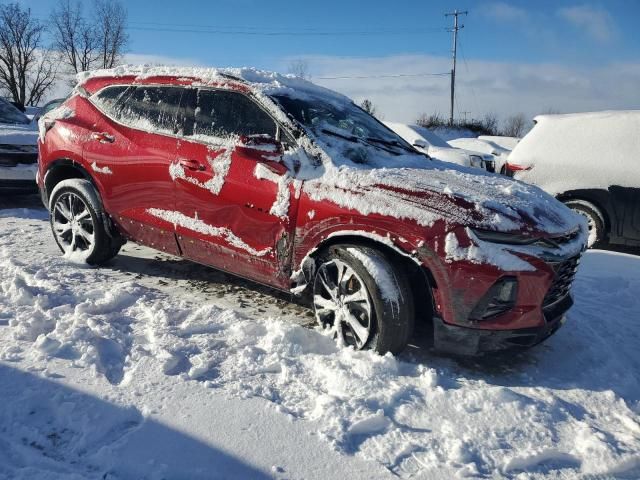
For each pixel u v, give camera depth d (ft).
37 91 167.94
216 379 9.28
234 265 12.33
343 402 8.71
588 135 21.84
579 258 10.89
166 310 11.96
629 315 13.83
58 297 12.21
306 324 12.02
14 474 6.82
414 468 7.41
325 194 10.61
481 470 7.47
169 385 8.93
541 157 22.45
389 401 8.86
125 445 7.43
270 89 12.41
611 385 10.05
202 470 7.09
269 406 8.52
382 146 13.01
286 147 11.48
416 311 10.71
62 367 9.24
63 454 7.29
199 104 12.92
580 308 14.03
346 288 10.52
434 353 11.01
